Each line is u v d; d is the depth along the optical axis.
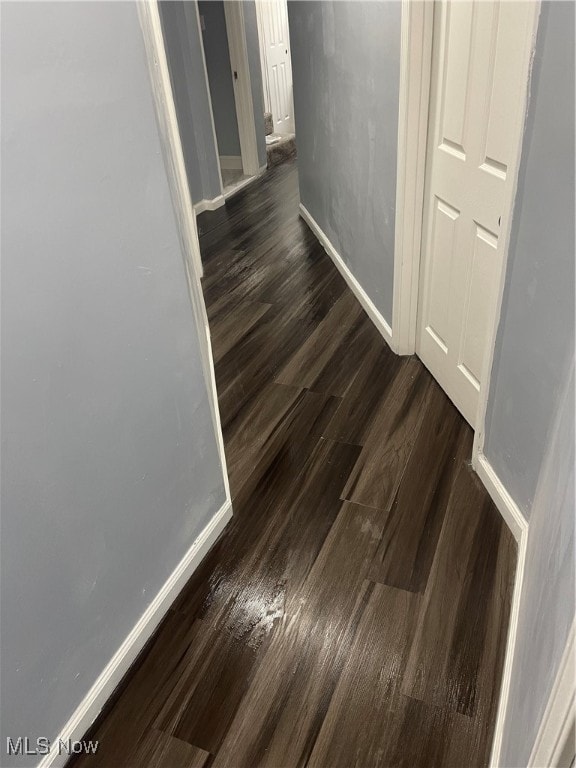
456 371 2.29
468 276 2.03
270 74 6.88
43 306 1.07
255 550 1.85
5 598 1.10
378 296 2.96
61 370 1.14
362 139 2.78
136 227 1.27
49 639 1.23
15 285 1.00
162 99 1.64
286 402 2.56
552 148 1.28
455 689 1.43
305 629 1.60
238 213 4.98
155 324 1.40
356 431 2.34
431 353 2.57
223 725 1.41
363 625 1.60
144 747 1.38
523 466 1.67
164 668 1.54
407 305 2.63
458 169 1.96
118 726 1.42
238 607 1.68
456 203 2.02
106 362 1.26
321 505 2.00
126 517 1.43
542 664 0.82
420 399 2.48
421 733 1.35
